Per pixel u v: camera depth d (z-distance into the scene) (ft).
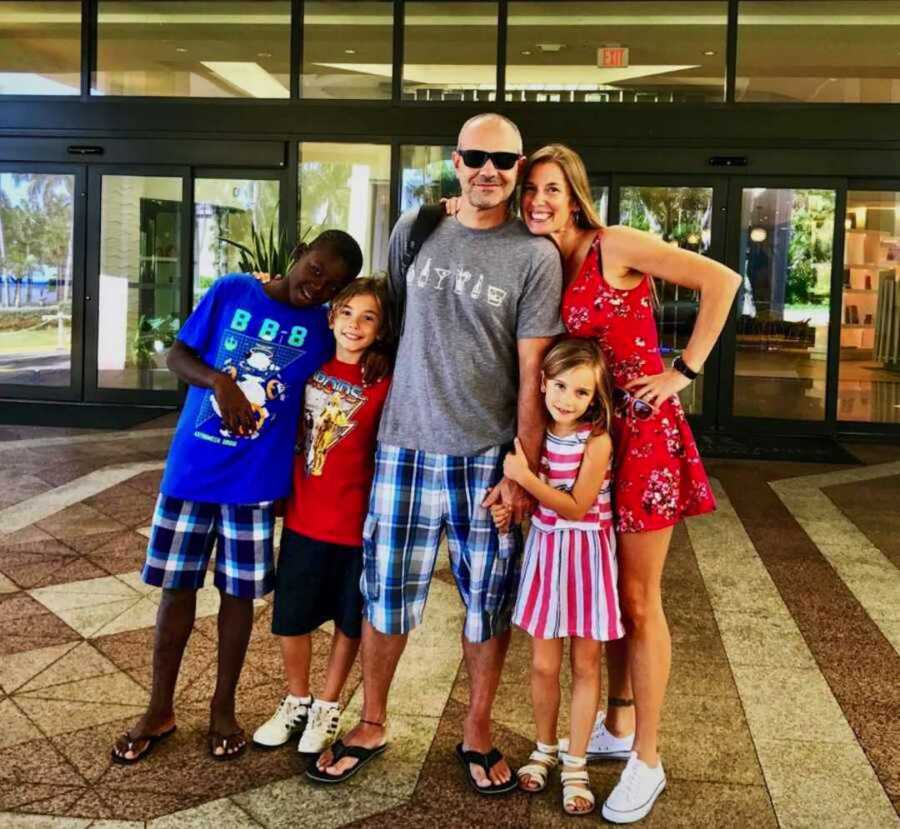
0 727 9.46
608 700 9.30
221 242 31.71
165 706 9.13
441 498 8.63
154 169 31.37
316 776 8.59
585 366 8.00
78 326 32.27
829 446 27.61
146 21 31.22
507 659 11.53
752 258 29.40
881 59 28.76
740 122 29.01
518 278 8.33
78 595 13.35
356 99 30.48
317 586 9.09
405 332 8.68
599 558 8.34
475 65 30.04
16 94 31.68
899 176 28.94
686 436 8.49
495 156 8.16
